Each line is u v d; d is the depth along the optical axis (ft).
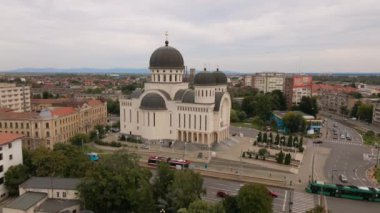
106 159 278.67
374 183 357.82
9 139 312.71
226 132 532.32
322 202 307.37
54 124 471.21
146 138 512.22
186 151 467.11
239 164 415.64
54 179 293.84
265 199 240.53
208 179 366.22
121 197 249.14
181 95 516.32
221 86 577.84
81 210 268.21
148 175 283.38
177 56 527.40
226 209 245.45
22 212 249.55
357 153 490.90
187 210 220.23
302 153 481.46
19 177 302.25
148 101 506.07
